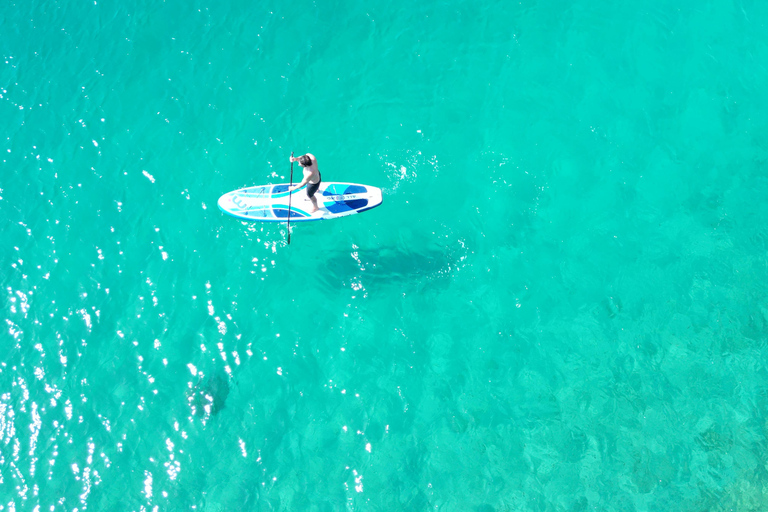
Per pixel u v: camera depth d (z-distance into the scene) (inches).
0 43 888.3
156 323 690.2
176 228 741.3
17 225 749.3
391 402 647.8
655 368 661.3
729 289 697.6
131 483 614.2
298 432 635.5
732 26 844.6
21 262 725.9
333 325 686.5
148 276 714.2
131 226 745.0
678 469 614.9
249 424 639.8
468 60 837.8
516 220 741.3
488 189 757.9
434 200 754.2
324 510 600.4
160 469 620.1
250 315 692.7
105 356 673.6
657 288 701.3
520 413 643.5
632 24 850.8
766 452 618.8
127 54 865.5
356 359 668.7
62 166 786.2
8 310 698.8
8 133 813.2
